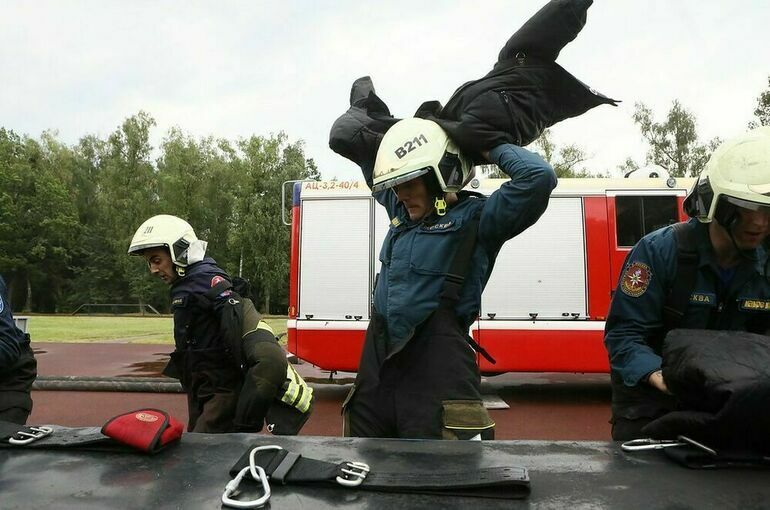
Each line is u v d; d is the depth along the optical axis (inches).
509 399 314.0
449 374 76.2
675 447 49.1
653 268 73.4
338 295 301.0
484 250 82.2
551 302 294.2
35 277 2048.5
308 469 44.4
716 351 48.2
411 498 41.2
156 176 2028.8
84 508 40.4
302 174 1770.4
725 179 62.7
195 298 106.5
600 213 297.9
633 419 75.5
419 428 74.5
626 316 74.7
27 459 49.9
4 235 2010.3
